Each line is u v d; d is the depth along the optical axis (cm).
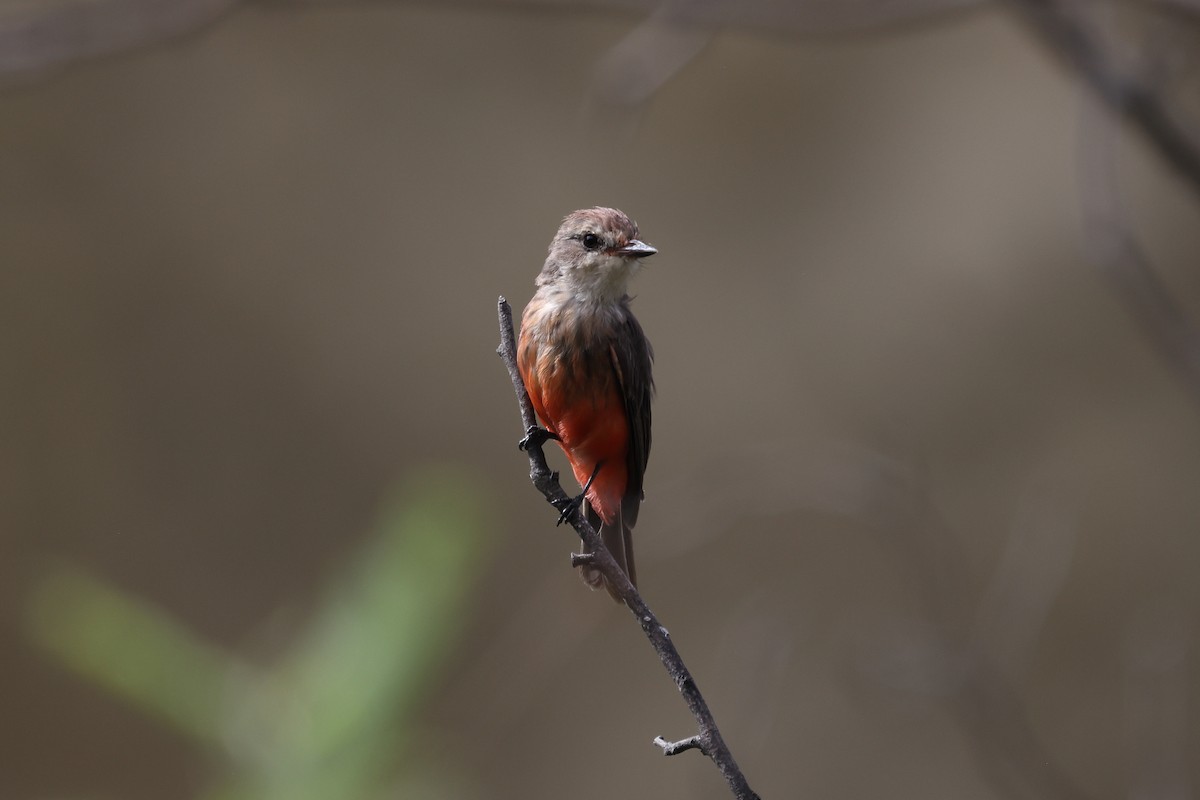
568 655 1529
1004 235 1642
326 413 1639
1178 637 888
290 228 1655
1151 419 1578
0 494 1549
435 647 409
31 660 1503
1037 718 1494
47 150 1587
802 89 1672
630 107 832
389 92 1662
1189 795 848
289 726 403
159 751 1504
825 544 1505
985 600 1080
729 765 429
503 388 1658
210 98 1631
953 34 1683
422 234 1669
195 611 1573
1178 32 765
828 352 1644
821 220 1677
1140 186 1570
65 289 1591
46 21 740
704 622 1520
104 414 1591
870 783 1442
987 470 1580
